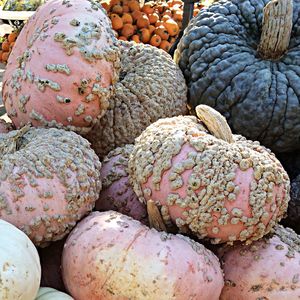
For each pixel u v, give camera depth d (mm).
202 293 1042
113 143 1512
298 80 1578
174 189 1077
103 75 1280
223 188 1060
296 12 1692
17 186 1072
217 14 1727
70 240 1093
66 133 1215
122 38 3809
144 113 1510
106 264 1021
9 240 980
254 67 1604
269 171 1094
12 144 1178
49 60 1252
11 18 4934
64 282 1107
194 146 1093
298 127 1578
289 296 1128
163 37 3855
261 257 1156
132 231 1056
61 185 1098
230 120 1614
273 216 1108
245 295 1153
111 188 1298
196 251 1062
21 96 1301
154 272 1006
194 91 1661
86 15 1294
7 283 926
